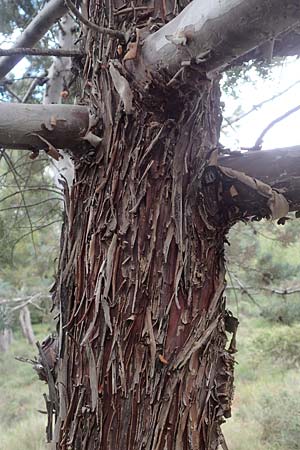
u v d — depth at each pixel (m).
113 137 0.92
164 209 0.90
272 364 6.09
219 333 0.96
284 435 4.23
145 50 0.80
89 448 0.90
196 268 0.91
